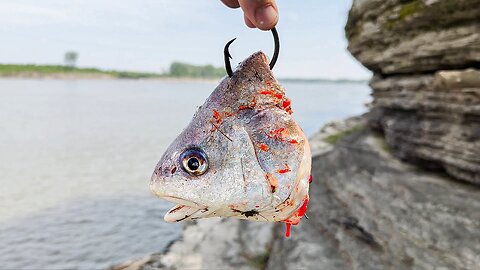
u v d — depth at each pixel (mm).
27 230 1163
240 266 761
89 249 1052
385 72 1050
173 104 5859
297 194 212
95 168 1915
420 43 865
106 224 1212
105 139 2754
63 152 2285
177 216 216
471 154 774
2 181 1663
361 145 1223
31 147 2418
